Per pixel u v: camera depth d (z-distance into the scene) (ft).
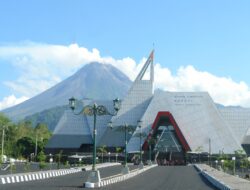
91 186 162.81
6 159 475.72
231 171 410.31
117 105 188.14
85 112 182.60
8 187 149.07
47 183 177.88
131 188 160.35
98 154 639.35
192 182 210.79
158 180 221.25
